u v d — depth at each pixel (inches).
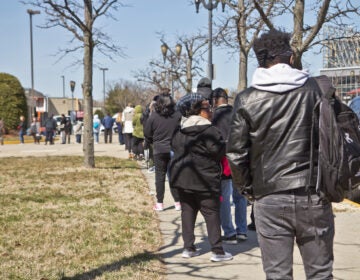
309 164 125.4
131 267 211.6
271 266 127.6
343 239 258.2
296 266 216.2
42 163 655.8
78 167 590.2
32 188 430.0
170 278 202.1
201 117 223.9
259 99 128.5
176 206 344.2
